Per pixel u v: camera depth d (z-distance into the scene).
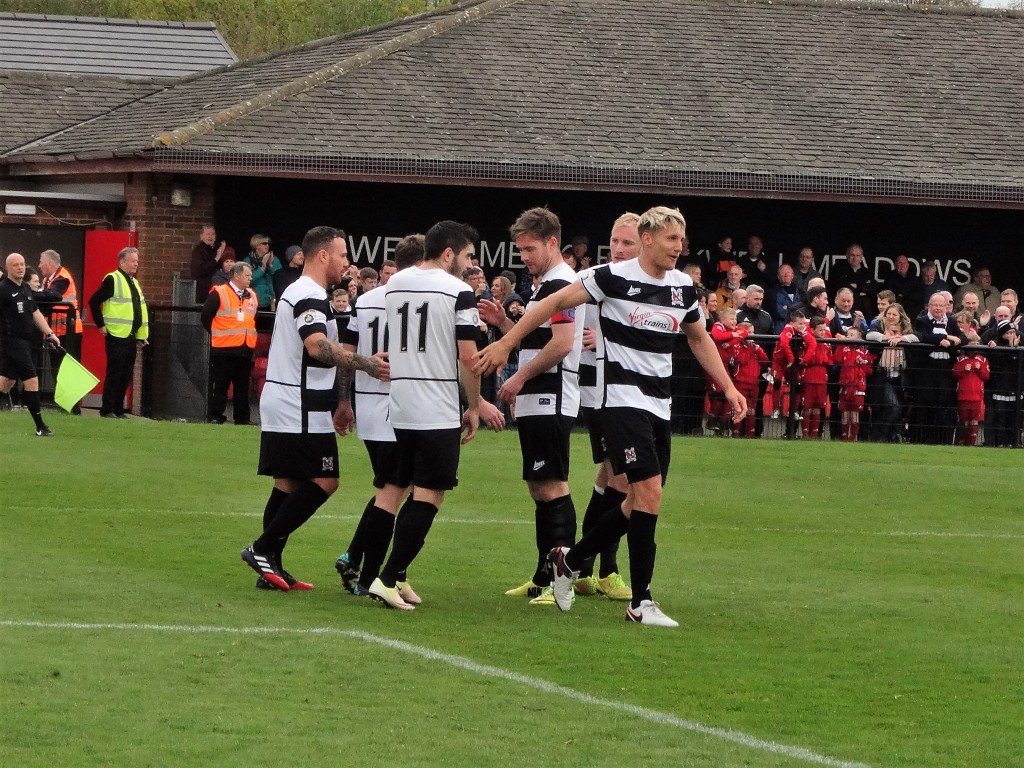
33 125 86.81
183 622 26.97
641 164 76.38
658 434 29.06
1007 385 67.62
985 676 25.31
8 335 55.97
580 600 31.06
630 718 21.80
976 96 88.44
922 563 37.25
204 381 65.19
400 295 29.14
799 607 30.88
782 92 85.31
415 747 19.91
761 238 82.31
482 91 80.00
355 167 73.06
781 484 52.19
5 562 32.38
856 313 71.50
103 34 104.19
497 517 41.97
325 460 30.28
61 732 20.08
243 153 72.00
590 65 84.25
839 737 21.38
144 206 74.56
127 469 48.34
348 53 83.69
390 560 29.17
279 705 21.75
